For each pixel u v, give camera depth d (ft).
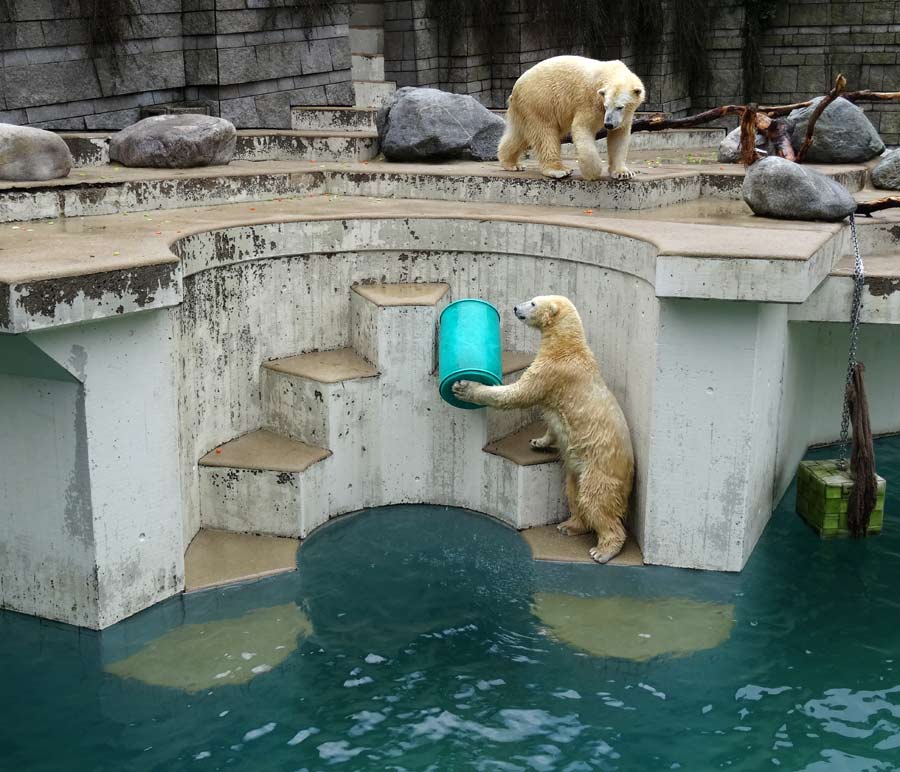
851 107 30.63
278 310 22.07
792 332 21.56
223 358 20.97
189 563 19.43
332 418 21.07
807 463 22.02
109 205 22.49
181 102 35.58
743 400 18.39
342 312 22.98
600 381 19.93
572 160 30.55
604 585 19.06
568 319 19.80
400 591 18.79
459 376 20.08
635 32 51.55
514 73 47.93
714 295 17.56
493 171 26.40
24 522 17.31
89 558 16.80
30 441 16.76
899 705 15.61
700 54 55.26
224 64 35.12
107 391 16.37
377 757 14.34
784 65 55.83
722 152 31.27
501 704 15.56
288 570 19.34
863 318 20.76
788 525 21.63
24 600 17.81
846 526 20.99
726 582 19.16
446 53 46.60
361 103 42.55
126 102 33.71
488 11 46.70
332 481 21.36
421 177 26.18
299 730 14.89
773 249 17.89
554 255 21.94
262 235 21.33
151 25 33.76
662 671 16.46
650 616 18.03
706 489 19.04
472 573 19.48
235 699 15.60
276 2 36.50
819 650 17.06
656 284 17.84
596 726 15.07
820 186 22.41
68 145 26.78
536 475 20.94
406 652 16.88
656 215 23.50
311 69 38.55
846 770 14.14
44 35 30.73
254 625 17.58
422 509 22.35
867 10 53.78
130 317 16.49
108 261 15.96
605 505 19.72
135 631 17.29
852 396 20.76
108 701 15.48
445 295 22.54
